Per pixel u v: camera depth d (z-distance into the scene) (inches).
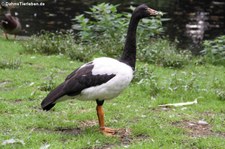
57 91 313.9
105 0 1140.5
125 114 383.6
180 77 541.3
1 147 297.7
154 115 383.9
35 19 923.4
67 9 1026.1
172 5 1131.3
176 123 366.9
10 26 724.7
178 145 313.0
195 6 1139.3
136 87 471.5
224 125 365.1
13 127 337.1
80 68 324.5
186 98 442.9
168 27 928.3
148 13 342.3
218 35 884.6
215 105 421.7
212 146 314.2
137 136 331.9
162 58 622.5
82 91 317.1
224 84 513.7
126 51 335.9
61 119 364.2
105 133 329.7
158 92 456.4
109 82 313.9
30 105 399.2
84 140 312.2
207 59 675.4
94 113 381.1
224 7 1144.2
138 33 685.3
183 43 822.5
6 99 415.2
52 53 645.9
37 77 502.3
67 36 682.8
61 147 297.1
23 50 655.1
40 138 314.3
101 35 693.3
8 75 502.6
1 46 669.3
